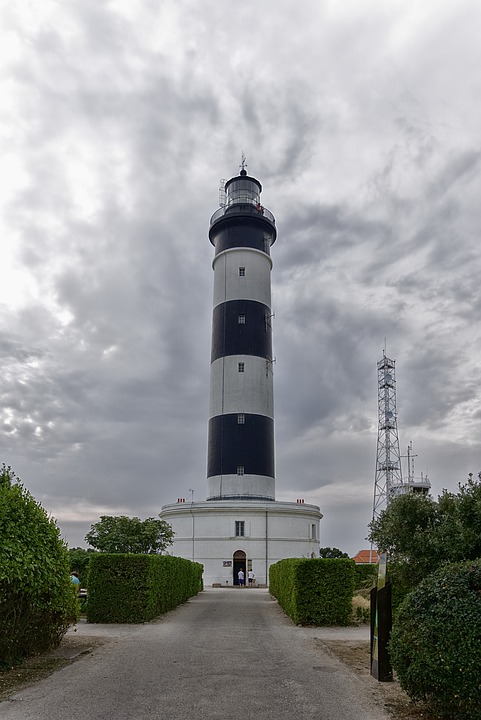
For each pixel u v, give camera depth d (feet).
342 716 26.45
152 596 64.95
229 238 171.94
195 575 110.22
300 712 26.96
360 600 75.82
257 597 106.32
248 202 177.27
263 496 153.28
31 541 37.19
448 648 24.14
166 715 26.17
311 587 62.34
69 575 42.52
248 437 154.71
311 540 156.97
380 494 193.16
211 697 29.32
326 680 33.68
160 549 121.19
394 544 44.65
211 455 157.99
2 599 33.42
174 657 40.47
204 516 151.43
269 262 174.19
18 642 37.19
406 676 25.88
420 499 45.32
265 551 148.77
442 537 40.81
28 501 39.58
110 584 63.10
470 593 25.39
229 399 157.58
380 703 28.73
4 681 32.53
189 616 70.23
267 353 164.25
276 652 43.21
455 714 24.53
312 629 58.80
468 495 40.19
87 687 31.30
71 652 42.04
